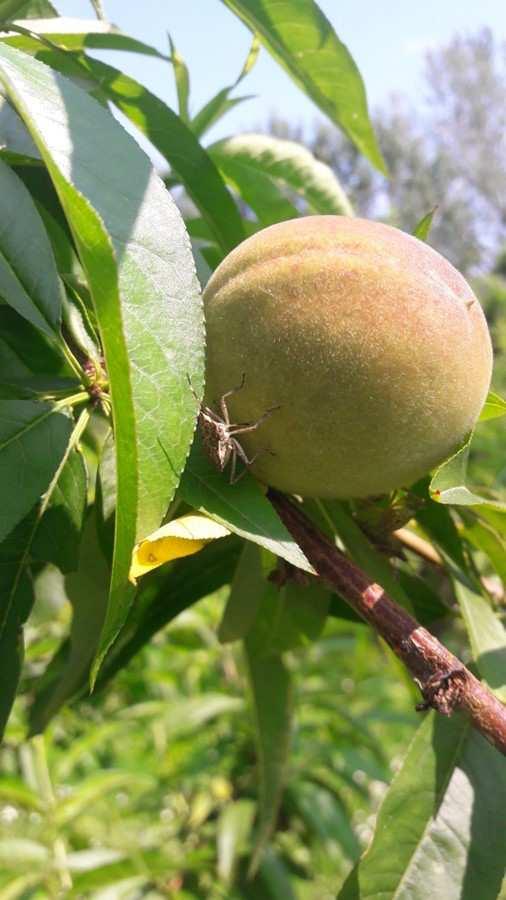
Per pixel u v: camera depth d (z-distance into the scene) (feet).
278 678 1.23
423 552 1.02
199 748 2.32
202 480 0.76
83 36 1.09
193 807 2.21
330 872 2.53
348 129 1.25
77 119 0.72
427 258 0.79
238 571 0.99
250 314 0.76
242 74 1.25
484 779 0.90
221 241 1.12
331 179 1.34
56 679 1.11
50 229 0.97
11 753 2.33
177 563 1.08
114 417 0.63
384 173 1.26
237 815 1.99
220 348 0.77
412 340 0.74
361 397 0.74
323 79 1.20
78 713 2.37
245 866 2.06
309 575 0.94
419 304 0.75
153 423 0.67
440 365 0.75
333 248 0.76
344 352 0.74
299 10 1.12
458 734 0.91
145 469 0.66
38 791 1.90
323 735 2.45
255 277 0.77
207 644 2.36
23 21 1.05
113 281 0.60
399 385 0.74
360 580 0.77
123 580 0.64
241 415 0.77
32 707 1.09
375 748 2.43
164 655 2.51
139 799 2.31
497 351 5.29
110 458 0.87
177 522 0.72
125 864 1.72
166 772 2.29
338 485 0.80
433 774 0.89
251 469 0.80
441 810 0.88
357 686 2.42
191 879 2.07
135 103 1.07
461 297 0.78
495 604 1.06
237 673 2.45
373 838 0.86
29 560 0.86
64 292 0.88
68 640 1.13
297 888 2.48
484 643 0.89
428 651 0.72
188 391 0.69
